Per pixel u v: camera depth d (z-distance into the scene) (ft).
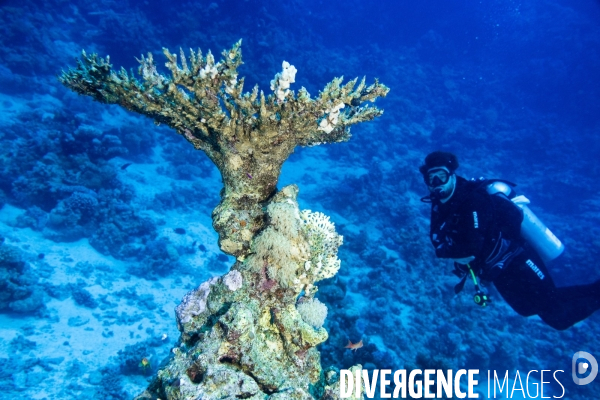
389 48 127.85
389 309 33.60
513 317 38.34
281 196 8.29
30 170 35.12
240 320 6.64
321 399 7.81
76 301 26.17
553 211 67.67
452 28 131.95
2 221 30.37
